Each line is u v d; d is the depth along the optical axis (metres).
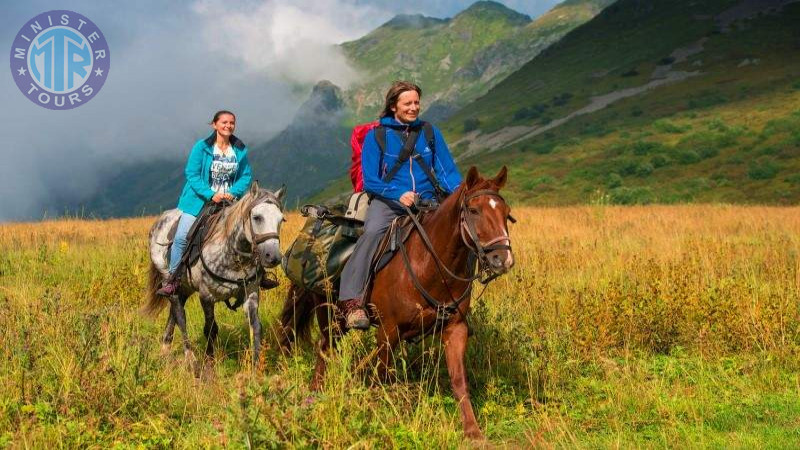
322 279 6.74
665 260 12.16
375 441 5.02
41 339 6.71
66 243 15.12
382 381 6.25
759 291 9.83
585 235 17.84
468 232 5.60
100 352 6.31
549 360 7.21
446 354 5.93
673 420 6.04
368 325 6.19
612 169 119.06
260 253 7.15
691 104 153.88
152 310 8.55
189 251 7.90
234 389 5.48
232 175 8.40
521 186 120.94
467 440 5.43
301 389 5.57
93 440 5.20
